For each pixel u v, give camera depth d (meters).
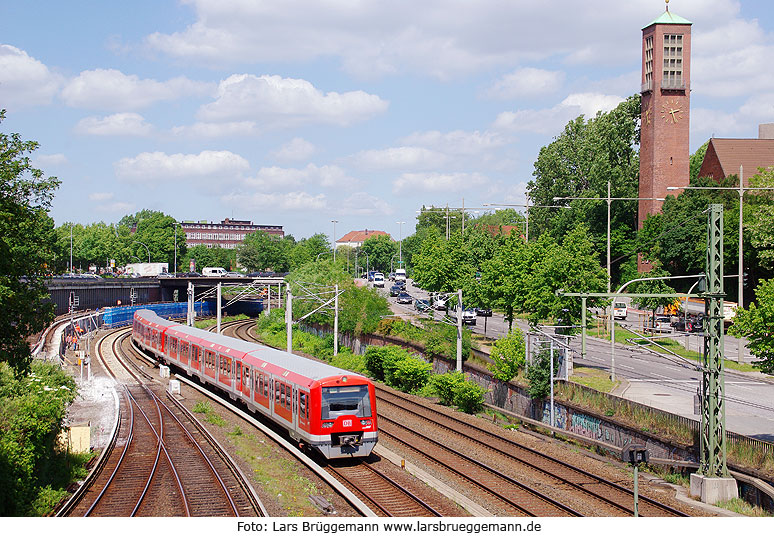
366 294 72.69
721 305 27.08
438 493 24.36
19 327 32.62
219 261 192.25
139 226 180.62
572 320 47.22
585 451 34.03
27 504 21.30
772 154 98.75
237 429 34.06
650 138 96.88
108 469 27.00
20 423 22.41
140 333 68.31
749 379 47.34
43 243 34.62
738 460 27.52
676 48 96.00
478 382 49.81
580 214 99.94
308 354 72.88
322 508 22.03
